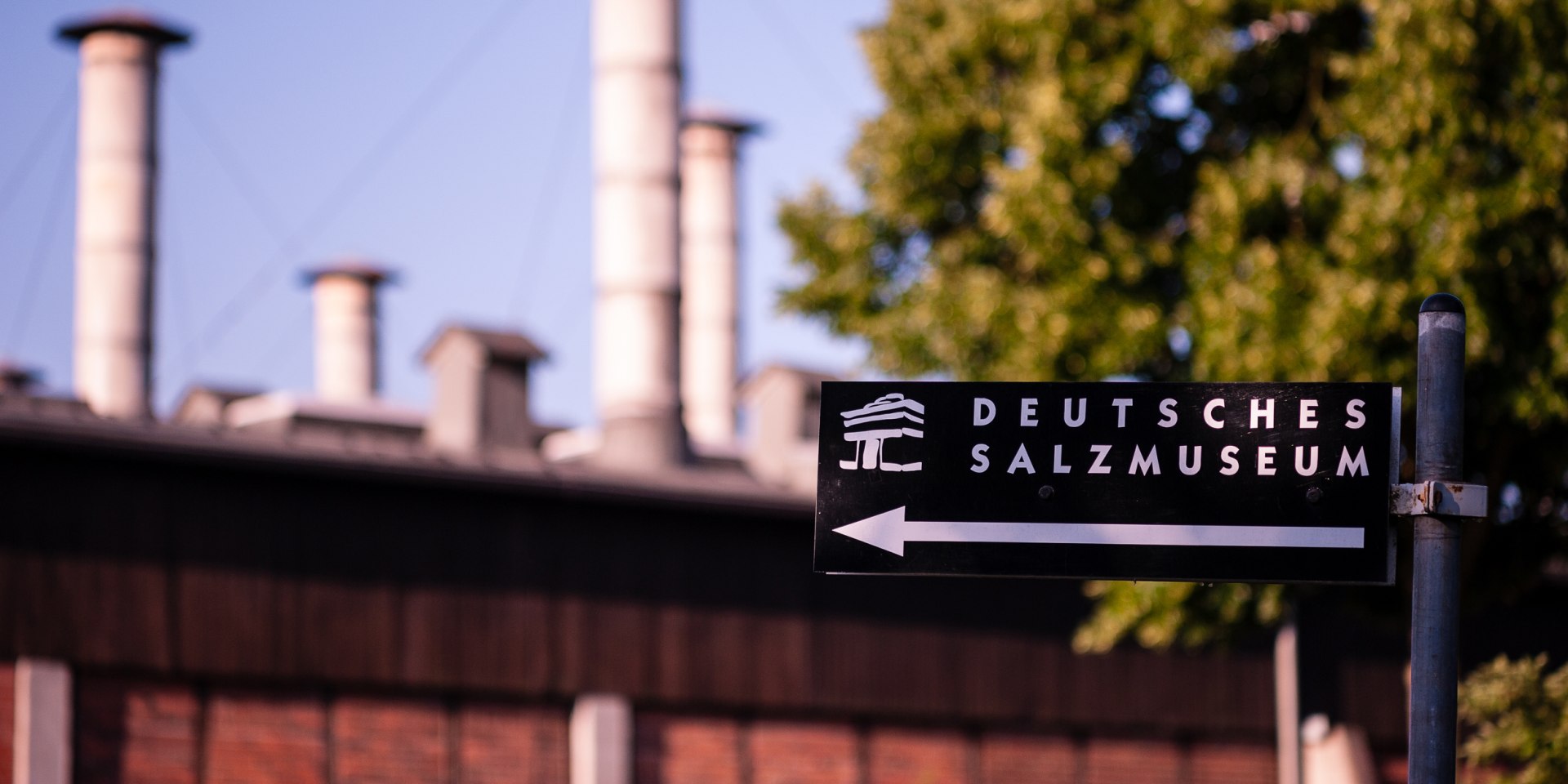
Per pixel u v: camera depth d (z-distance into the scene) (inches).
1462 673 1063.6
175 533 738.2
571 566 833.5
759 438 1087.6
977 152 806.5
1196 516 196.7
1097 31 671.1
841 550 199.5
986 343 765.3
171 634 731.4
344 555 776.9
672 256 1155.3
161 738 725.9
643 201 1153.4
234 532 751.7
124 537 726.5
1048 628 970.7
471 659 801.6
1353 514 194.9
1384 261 595.8
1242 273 634.2
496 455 816.3
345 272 1624.0
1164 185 683.4
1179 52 646.5
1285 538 195.2
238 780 740.0
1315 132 658.2
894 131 819.4
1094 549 197.2
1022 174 666.8
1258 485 196.4
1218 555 195.9
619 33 1175.0
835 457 201.0
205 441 737.0
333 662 767.1
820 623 900.6
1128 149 670.5
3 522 700.0
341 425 1024.9
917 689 921.5
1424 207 582.9
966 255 799.1
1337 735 1037.8
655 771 840.9
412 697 786.8
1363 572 194.2
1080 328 660.1
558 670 822.5
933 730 928.3
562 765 823.1
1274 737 1036.5
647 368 1128.2
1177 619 638.5
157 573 731.4
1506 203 576.1
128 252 1414.9
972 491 199.3
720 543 877.2
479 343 990.4
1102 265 658.2
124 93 1428.4
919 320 775.1
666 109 1169.4
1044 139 664.4
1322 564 194.7
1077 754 971.3
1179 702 1005.8
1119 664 991.0
